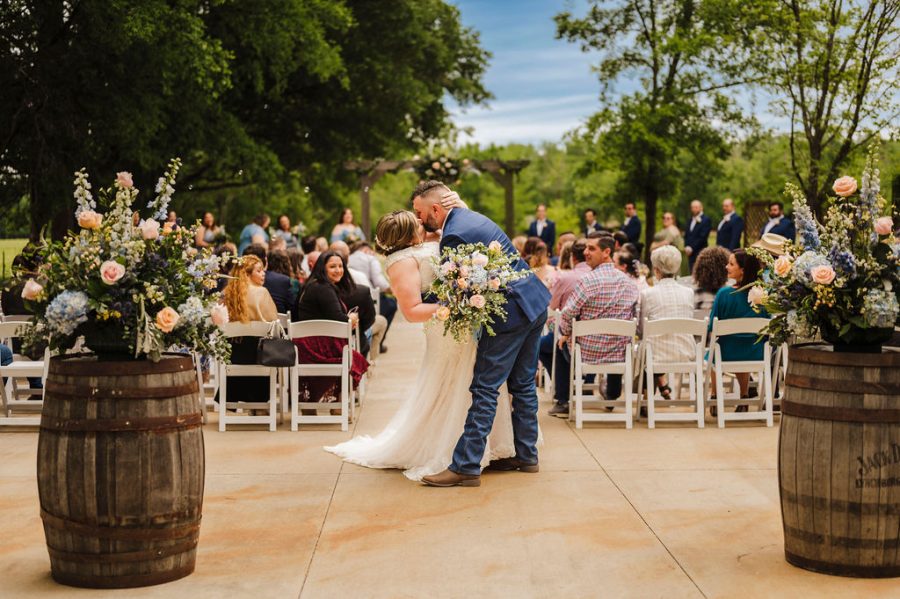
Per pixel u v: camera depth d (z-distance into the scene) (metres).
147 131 18.16
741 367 8.02
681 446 7.32
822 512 4.45
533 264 10.59
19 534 5.21
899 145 18.23
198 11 19.78
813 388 4.44
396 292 6.36
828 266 4.40
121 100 17.78
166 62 17.48
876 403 4.33
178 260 4.56
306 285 8.45
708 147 26.73
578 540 5.11
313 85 26.73
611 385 8.77
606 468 6.66
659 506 5.73
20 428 7.96
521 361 6.53
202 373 8.67
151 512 4.35
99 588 4.38
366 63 26.28
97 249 4.38
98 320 4.40
